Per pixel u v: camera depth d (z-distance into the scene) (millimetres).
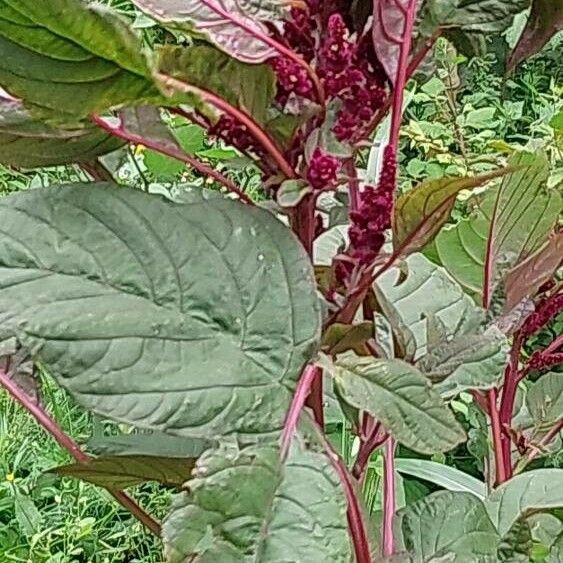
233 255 508
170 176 1479
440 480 1282
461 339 689
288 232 520
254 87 536
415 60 650
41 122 529
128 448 653
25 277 476
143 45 447
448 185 549
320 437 521
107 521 2223
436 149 2000
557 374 968
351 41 614
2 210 488
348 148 567
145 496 2205
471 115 2258
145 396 469
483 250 854
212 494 446
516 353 847
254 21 552
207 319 495
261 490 457
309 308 509
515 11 646
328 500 468
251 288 505
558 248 810
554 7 705
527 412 1040
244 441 478
